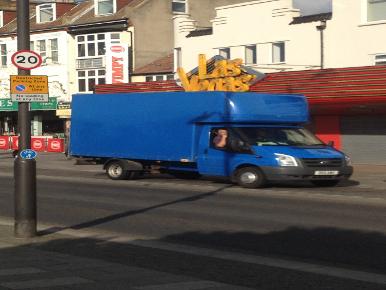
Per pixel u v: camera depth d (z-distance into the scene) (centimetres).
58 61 4475
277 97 1958
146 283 673
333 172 1795
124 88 3469
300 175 1750
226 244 962
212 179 2158
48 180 2184
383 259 837
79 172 2569
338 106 2602
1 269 740
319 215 1259
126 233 1068
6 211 1359
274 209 1360
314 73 2642
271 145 1839
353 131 2741
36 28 4572
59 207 1415
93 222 1192
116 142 2162
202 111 1936
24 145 960
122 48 3950
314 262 824
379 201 1502
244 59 3141
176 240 1002
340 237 1005
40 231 1066
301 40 2898
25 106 946
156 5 4278
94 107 2228
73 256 838
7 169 2788
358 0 2691
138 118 2100
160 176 2309
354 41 2714
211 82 2817
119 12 4303
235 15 3170
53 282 672
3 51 4806
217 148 1900
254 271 764
